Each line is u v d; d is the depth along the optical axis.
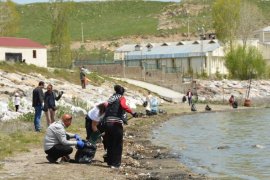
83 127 31.11
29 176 16.09
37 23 179.00
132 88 67.75
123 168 18.20
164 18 187.38
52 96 27.98
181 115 48.16
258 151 23.53
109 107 18.36
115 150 18.33
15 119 32.34
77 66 89.12
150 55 100.88
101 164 18.67
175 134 31.61
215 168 19.20
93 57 117.06
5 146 21.91
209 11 187.88
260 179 17.12
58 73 61.59
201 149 24.44
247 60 94.38
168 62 99.75
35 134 26.41
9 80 49.47
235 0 105.06
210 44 101.31
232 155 22.39
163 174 17.77
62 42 90.94
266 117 45.19
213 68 97.94
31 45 71.00
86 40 151.88
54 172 16.77
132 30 167.50
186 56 98.12
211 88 79.62
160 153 22.95
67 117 18.64
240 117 45.56
